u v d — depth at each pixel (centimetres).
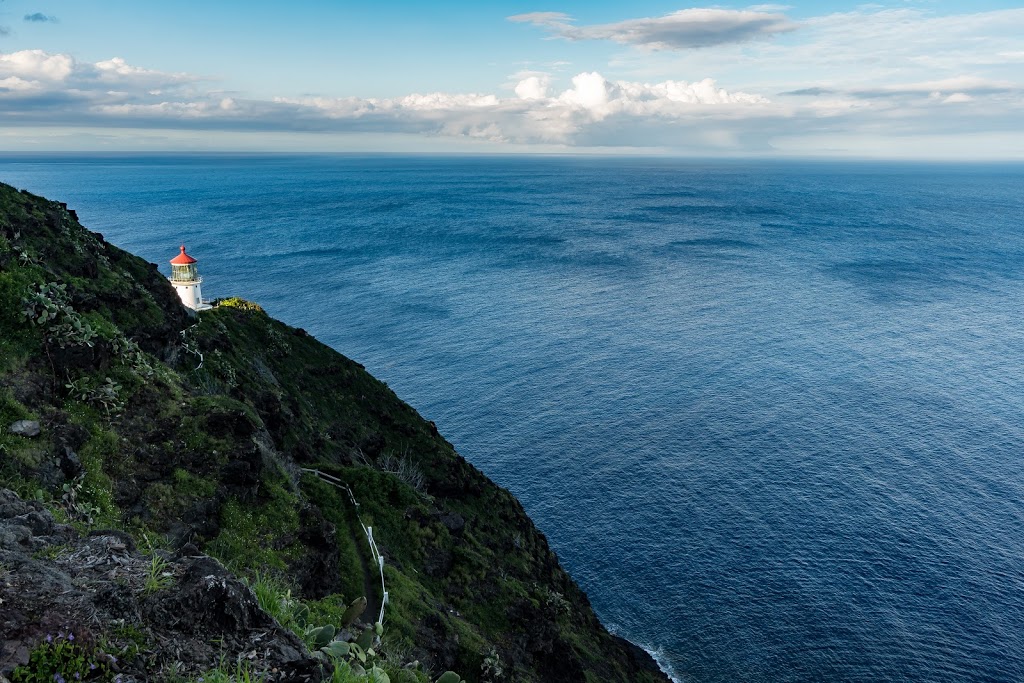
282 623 1363
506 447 10600
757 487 9481
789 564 7900
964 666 6494
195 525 2625
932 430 11156
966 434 11000
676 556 8094
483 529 6103
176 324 5066
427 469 6556
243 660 1027
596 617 6456
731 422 11488
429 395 12481
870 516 8769
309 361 7269
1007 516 8731
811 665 6550
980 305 19112
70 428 2552
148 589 1129
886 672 6444
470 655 3506
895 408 12025
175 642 1030
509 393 12638
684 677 6456
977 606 7219
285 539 2931
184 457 2889
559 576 6431
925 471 9875
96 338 3008
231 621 1105
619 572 7862
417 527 4559
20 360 2653
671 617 7188
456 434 11000
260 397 5203
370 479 4750
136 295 4469
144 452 2761
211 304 7594
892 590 7469
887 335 16300
